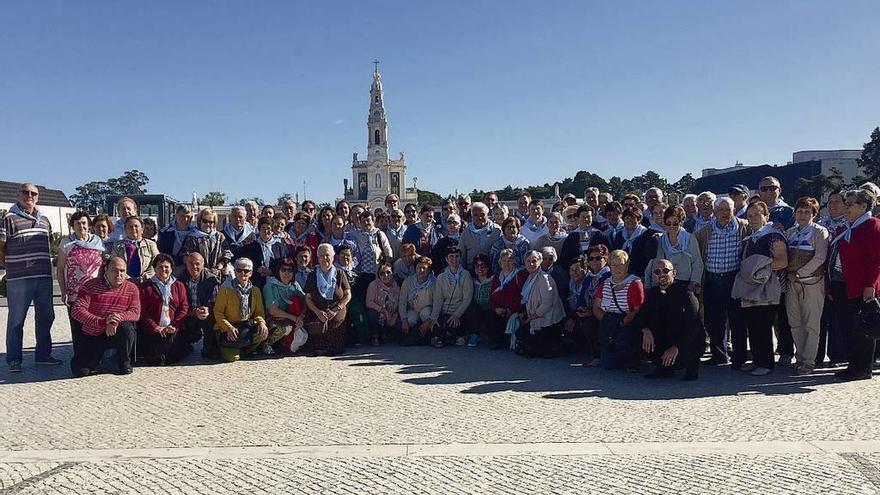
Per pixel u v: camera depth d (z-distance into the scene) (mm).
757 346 7574
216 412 6137
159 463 4746
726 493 4109
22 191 8164
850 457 4703
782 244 7336
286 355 8969
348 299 9156
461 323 9633
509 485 4270
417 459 4770
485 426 5598
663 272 7438
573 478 4375
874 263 6777
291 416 5977
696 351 7340
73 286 8086
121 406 6387
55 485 4359
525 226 10594
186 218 9570
